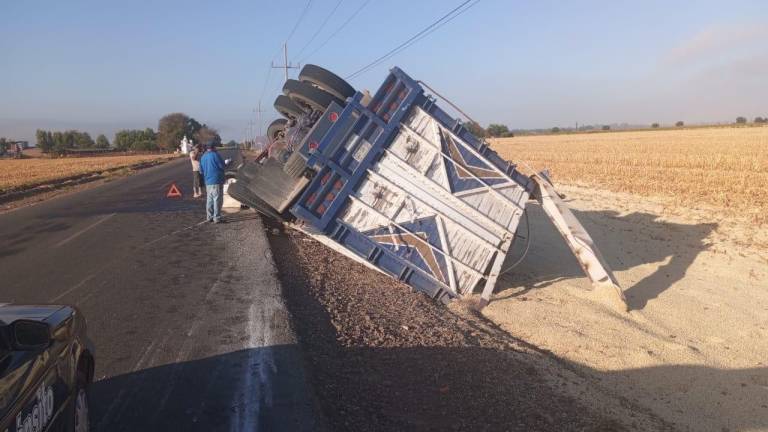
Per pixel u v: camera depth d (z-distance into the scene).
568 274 10.66
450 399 5.11
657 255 12.28
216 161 14.73
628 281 10.27
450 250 8.69
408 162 8.60
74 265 10.18
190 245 11.85
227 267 9.72
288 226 14.51
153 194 24.30
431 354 6.17
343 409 4.77
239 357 5.70
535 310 8.35
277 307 7.34
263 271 9.36
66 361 3.72
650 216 17.22
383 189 8.58
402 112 8.54
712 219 16.05
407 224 8.61
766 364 6.56
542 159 42.66
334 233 8.55
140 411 4.60
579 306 8.54
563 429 4.71
